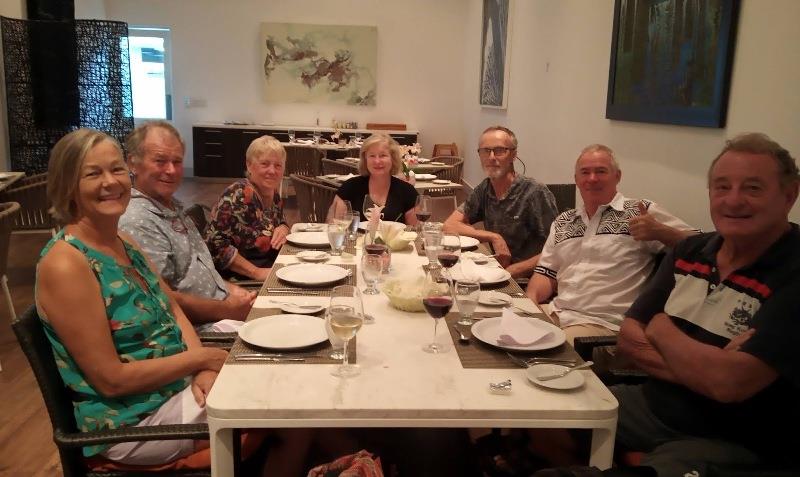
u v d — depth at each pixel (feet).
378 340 5.51
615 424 4.48
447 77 34.09
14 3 21.39
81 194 5.25
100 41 21.99
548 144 17.40
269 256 10.02
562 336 5.61
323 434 6.41
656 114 10.32
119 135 22.81
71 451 4.94
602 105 13.11
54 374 4.99
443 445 6.77
